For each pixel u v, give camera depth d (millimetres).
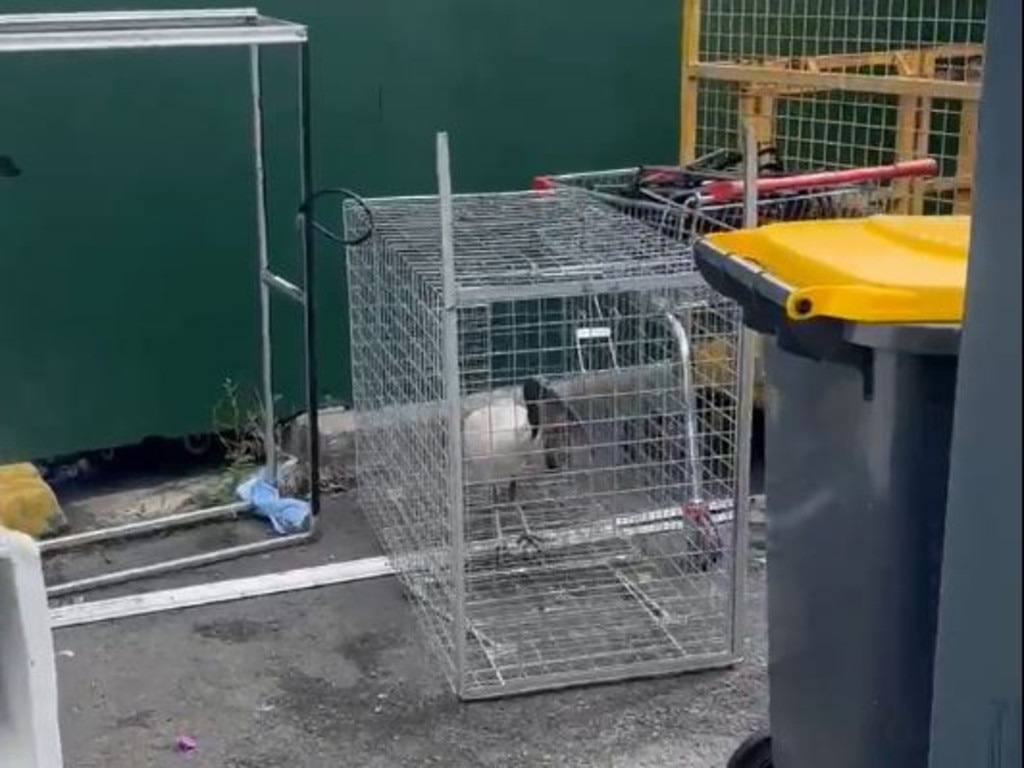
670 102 5484
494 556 3996
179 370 4895
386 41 4980
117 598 3984
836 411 2293
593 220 3936
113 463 4988
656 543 4008
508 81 5199
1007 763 1644
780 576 2574
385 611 3934
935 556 2195
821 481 2371
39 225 4590
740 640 3617
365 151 5035
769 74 4902
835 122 5148
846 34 5281
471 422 3887
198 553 4305
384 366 4133
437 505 3654
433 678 3570
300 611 3936
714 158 4715
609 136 5410
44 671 1731
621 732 3344
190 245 4816
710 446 3953
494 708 3441
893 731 2299
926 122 4859
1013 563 1603
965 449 1691
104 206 4668
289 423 5008
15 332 4633
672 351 3795
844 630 2357
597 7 5273
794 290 2201
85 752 3260
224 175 4812
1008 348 1593
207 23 4102
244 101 4781
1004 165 1592
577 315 4062
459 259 3559
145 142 4676
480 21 5105
